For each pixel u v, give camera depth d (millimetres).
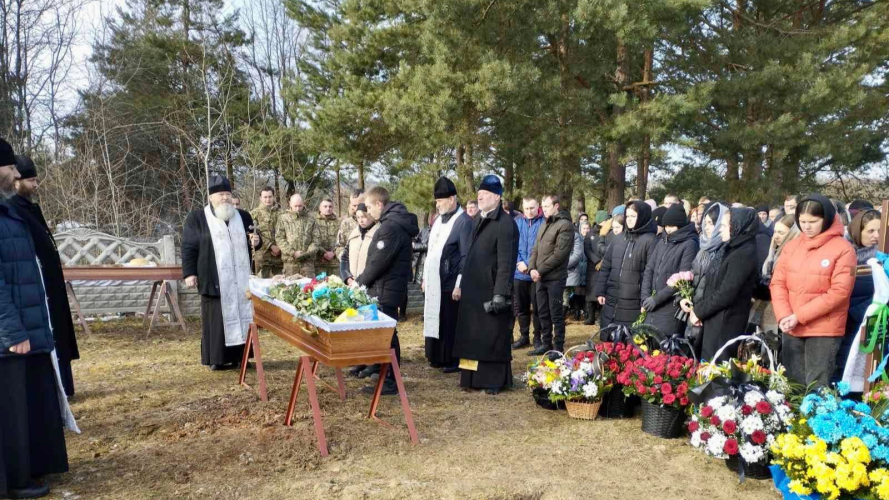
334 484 3764
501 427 4836
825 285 4188
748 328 5816
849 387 4066
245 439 4461
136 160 23234
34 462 3674
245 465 4035
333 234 9719
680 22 13305
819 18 17016
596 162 20000
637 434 4699
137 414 5008
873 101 16391
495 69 12023
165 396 5508
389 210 5793
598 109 14367
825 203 4195
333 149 17844
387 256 5641
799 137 15039
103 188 20141
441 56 12602
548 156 13797
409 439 4531
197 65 22516
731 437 3869
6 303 3393
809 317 4195
